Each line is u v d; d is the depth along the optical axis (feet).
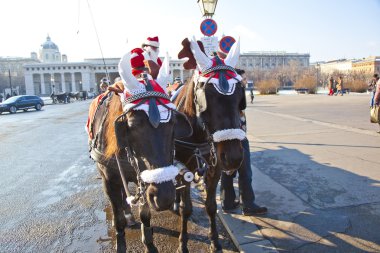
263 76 289.74
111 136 9.87
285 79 280.92
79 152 33.37
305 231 13.29
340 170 20.90
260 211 14.92
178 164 11.39
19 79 339.98
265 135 34.99
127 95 9.01
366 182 18.51
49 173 25.35
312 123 42.86
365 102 75.51
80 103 145.07
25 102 97.76
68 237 14.48
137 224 15.40
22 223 16.03
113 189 11.36
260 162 23.79
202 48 12.40
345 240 12.48
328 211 15.01
